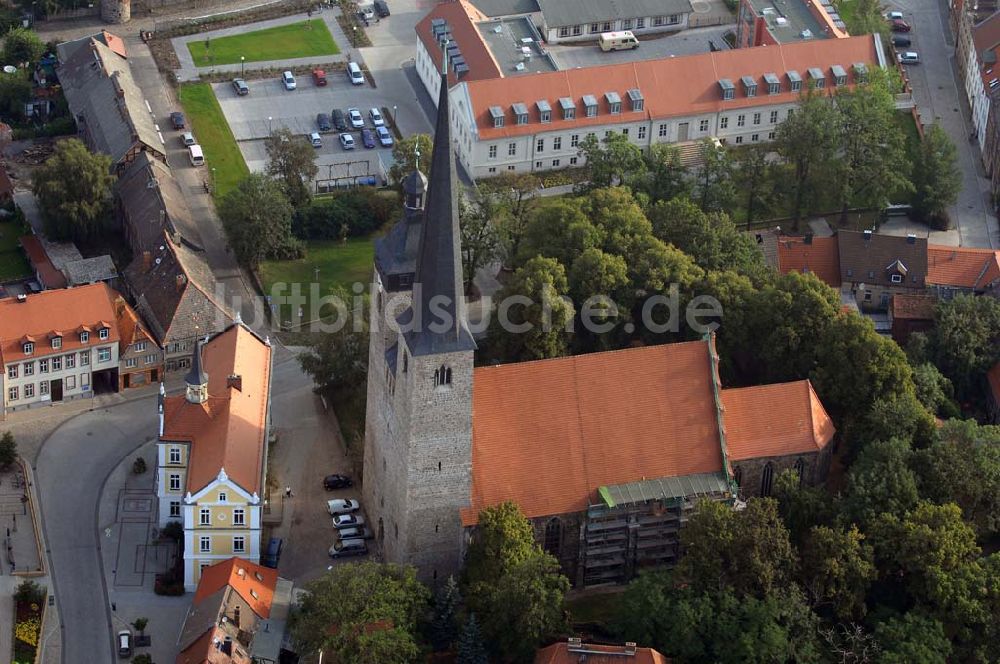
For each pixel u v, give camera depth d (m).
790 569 192.62
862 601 193.88
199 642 186.25
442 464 192.75
